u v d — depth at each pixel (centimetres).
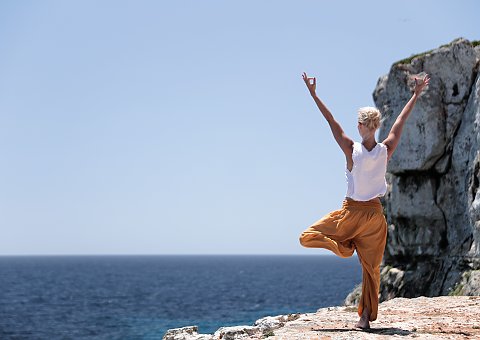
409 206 1927
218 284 10531
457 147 1845
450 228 1850
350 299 2072
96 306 5978
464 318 984
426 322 943
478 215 1662
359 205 782
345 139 788
